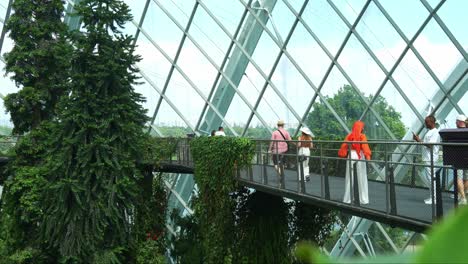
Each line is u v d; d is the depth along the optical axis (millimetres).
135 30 28953
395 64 17938
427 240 429
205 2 25938
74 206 17281
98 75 17484
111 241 18047
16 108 21703
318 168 12562
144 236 20328
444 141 7645
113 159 17516
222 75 25672
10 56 21438
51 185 17391
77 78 17734
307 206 16297
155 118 28891
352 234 19562
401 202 9531
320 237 16703
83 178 17297
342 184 11250
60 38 21484
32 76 21828
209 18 25922
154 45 28375
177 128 27984
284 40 22203
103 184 17250
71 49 18109
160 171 22391
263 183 13727
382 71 18453
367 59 18953
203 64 26547
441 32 16500
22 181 19391
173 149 21500
